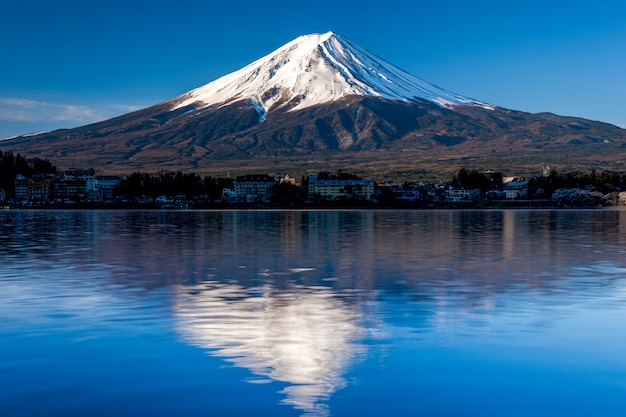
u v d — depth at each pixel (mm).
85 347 38312
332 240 127250
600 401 30156
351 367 34781
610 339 40281
